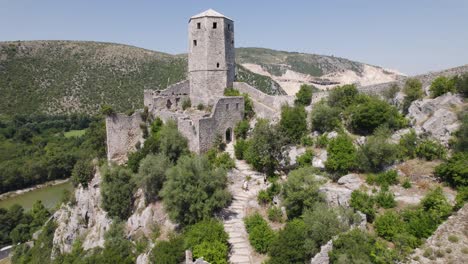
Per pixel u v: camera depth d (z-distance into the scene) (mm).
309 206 29312
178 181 33531
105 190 43562
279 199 33250
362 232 24328
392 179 30266
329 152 34594
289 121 40406
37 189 104062
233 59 54906
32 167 104938
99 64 197625
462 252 19203
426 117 35250
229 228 31531
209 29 51312
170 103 53750
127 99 170625
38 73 181000
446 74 38531
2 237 71375
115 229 40531
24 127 131500
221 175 34875
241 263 27375
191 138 43375
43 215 74375
